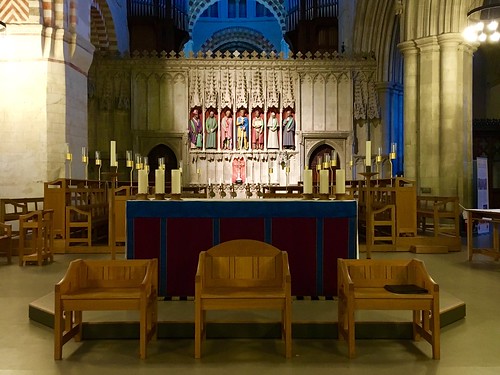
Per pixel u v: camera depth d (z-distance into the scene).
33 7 13.98
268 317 5.73
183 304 6.26
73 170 15.05
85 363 4.78
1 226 10.01
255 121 22.05
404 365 4.74
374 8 22.03
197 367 4.68
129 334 5.47
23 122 14.26
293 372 4.57
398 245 11.66
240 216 6.49
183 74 21.91
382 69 21.81
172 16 27.92
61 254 11.06
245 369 4.64
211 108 22.12
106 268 5.43
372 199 13.72
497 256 10.01
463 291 7.63
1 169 14.24
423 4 15.62
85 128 16.03
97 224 12.24
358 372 4.57
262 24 38.41
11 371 4.58
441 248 11.44
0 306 6.73
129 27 26.58
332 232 6.48
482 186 16.31
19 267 9.55
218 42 38.94
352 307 4.92
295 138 21.97
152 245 6.50
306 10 27.62
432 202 14.99
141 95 21.86
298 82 21.89
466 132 15.52
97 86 21.77
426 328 5.24
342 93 22.03
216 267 5.50
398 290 5.09
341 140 22.03
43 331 5.70
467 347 5.22
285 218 6.50
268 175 21.48
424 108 15.61
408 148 16.27
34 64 14.23
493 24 12.68
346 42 24.33
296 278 6.46
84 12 15.65
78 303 4.87
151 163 22.34
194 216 6.49
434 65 15.42
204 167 22.02
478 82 22.84
